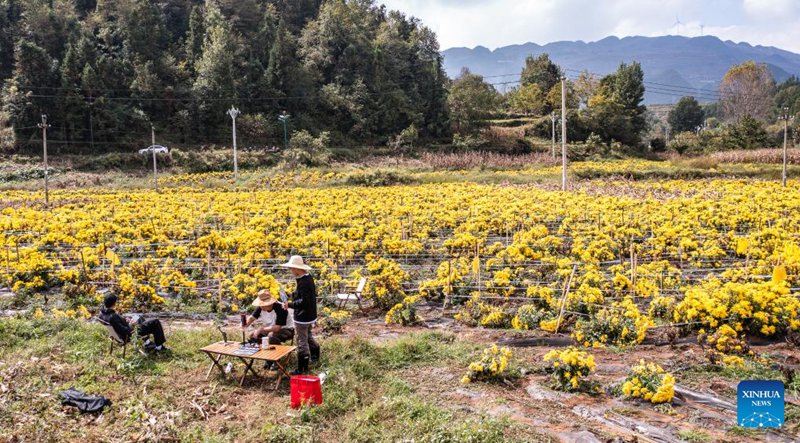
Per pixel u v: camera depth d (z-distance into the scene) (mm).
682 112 130125
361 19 107562
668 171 47656
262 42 92250
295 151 62406
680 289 12781
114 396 8695
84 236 18953
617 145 78438
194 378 9375
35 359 9750
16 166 55969
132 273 15234
